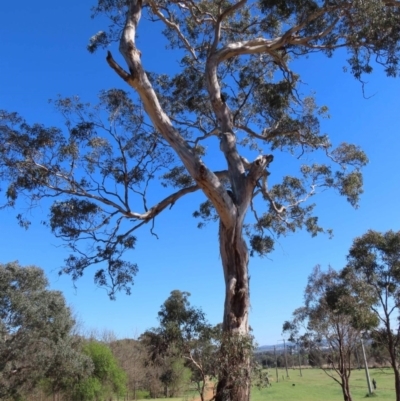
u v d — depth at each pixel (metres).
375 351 34.56
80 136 12.27
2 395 26.92
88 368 30.45
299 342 24.75
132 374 45.22
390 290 19.58
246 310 10.69
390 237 19.72
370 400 31.02
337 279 21.98
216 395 8.90
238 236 11.16
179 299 9.48
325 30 12.50
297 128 14.59
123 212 12.23
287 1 12.31
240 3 13.02
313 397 35.62
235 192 11.77
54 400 34.06
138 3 11.48
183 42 15.48
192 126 15.80
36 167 12.02
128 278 13.06
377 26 11.41
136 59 10.76
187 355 9.16
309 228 17.45
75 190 12.28
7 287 26.91
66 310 29.11
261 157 11.80
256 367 9.13
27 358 27.20
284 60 14.56
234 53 13.27
